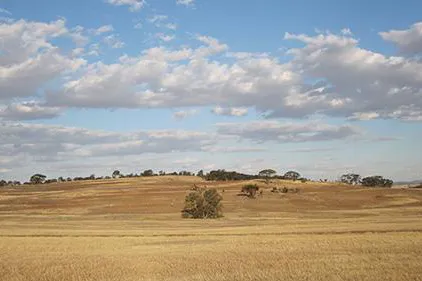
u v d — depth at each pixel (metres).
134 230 66.50
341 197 149.25
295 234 55.09
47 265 35.06
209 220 90.62
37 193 168.00
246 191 149.25
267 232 58.78
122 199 141.25
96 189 177.00
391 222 72.50
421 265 31.55
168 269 32.47
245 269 31.47
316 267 31.45
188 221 88.00
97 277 29.97
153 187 178.88
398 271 29.38
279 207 127.50
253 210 120.69
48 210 120.12
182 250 43.19
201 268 32.38
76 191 171.62
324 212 112.94
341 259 34.88
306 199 143.12
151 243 50.25
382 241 45.19
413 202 142.12
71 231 64.75
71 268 33.53
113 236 57.75
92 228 71.25
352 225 66.69
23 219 92.94
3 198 150.62
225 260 35.84
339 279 27.14
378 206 134.12
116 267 33.78
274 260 35.16
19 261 37.25
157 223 82.62
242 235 56.12
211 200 99.88
